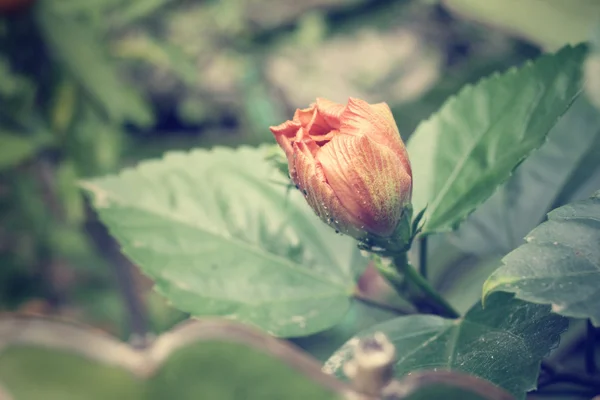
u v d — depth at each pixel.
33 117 0.49
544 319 0.32
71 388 0.25
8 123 0.49
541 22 0.51
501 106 0.37
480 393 0.25
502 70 0.53
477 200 0.35
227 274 0.36
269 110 0.80
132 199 0.37
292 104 0.83
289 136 0.33
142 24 0.65
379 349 0.26
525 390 0.31
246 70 0.81
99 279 0.65
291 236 0.37
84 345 0.24
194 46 0.77
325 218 0.33
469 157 0.36
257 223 0.37
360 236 0.33
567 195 0.40
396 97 0.80
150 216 0.37
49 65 0.48
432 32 0.79
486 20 0.52
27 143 0.49
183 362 0.24
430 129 0.37
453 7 0.54
